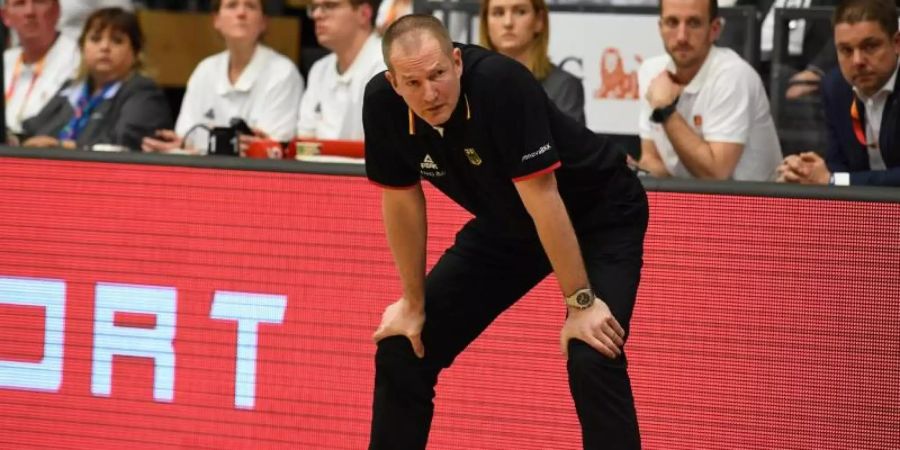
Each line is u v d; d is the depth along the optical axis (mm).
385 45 10453
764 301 13562
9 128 22219
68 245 15750
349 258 14805
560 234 10812
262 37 21156
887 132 16297
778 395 13570
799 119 18141
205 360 15312
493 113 10609
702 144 17250
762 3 19984
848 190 13258
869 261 13234
